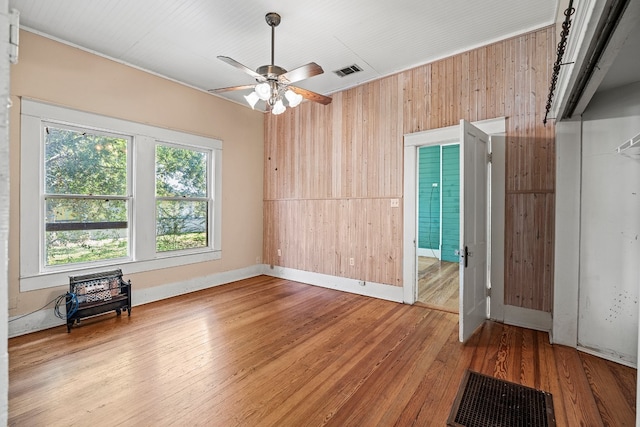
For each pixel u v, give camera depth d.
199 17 2.75
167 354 2.46
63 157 3.16
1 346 0.63
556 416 1.75
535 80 2.93
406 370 2.23
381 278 3.97
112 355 2.43
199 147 4.36
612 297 2.38
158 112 3.85
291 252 4.95
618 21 1.32
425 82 3.61
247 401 1.88
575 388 2.01
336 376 2.15
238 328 2.98
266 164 5.28
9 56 0.65
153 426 1.67
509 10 2.66
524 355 2.44
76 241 3.26
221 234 4.64
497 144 3.13
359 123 4.17
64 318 3.07
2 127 0.63
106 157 3.48
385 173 3.94
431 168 6.97
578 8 1.44
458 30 2.97
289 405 1.84
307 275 4.74
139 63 3.60
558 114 2.50
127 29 2.93
